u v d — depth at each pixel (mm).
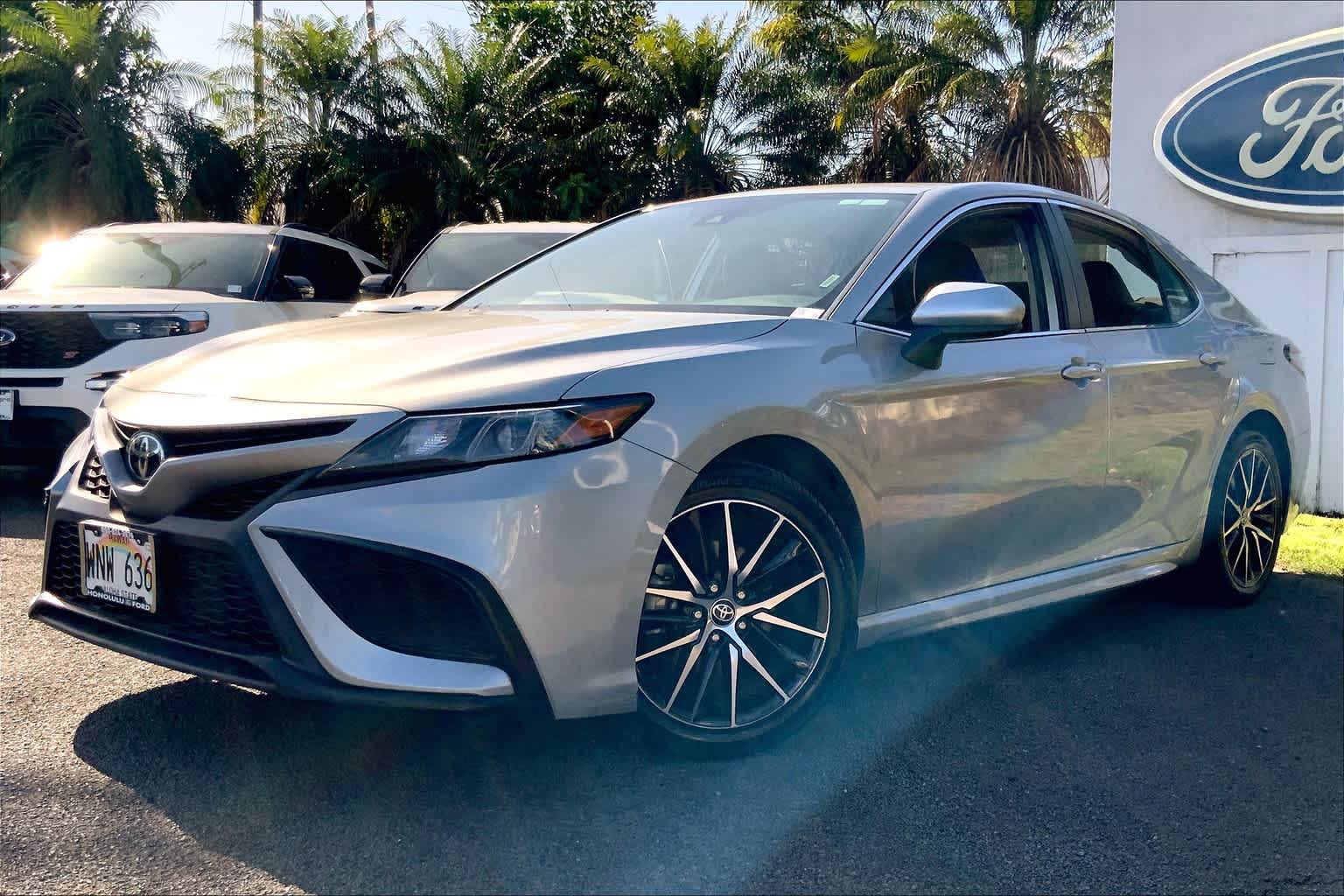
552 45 24781
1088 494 3896
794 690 3059
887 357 3260
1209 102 7910
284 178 22078
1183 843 2801
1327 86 7430
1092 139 17859
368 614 2564
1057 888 2555
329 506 2516
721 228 3898
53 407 5969
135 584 2793
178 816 2639
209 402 2752
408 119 21703
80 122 23047
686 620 2887
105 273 7484
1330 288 7625
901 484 3254
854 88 19000
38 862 2418
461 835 2611
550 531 2564
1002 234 3875
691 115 21203
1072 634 4391
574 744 3096
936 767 3113
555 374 2705
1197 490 4473
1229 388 4566
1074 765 3193
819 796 2893
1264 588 4973
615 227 4309
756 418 2893
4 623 3984
